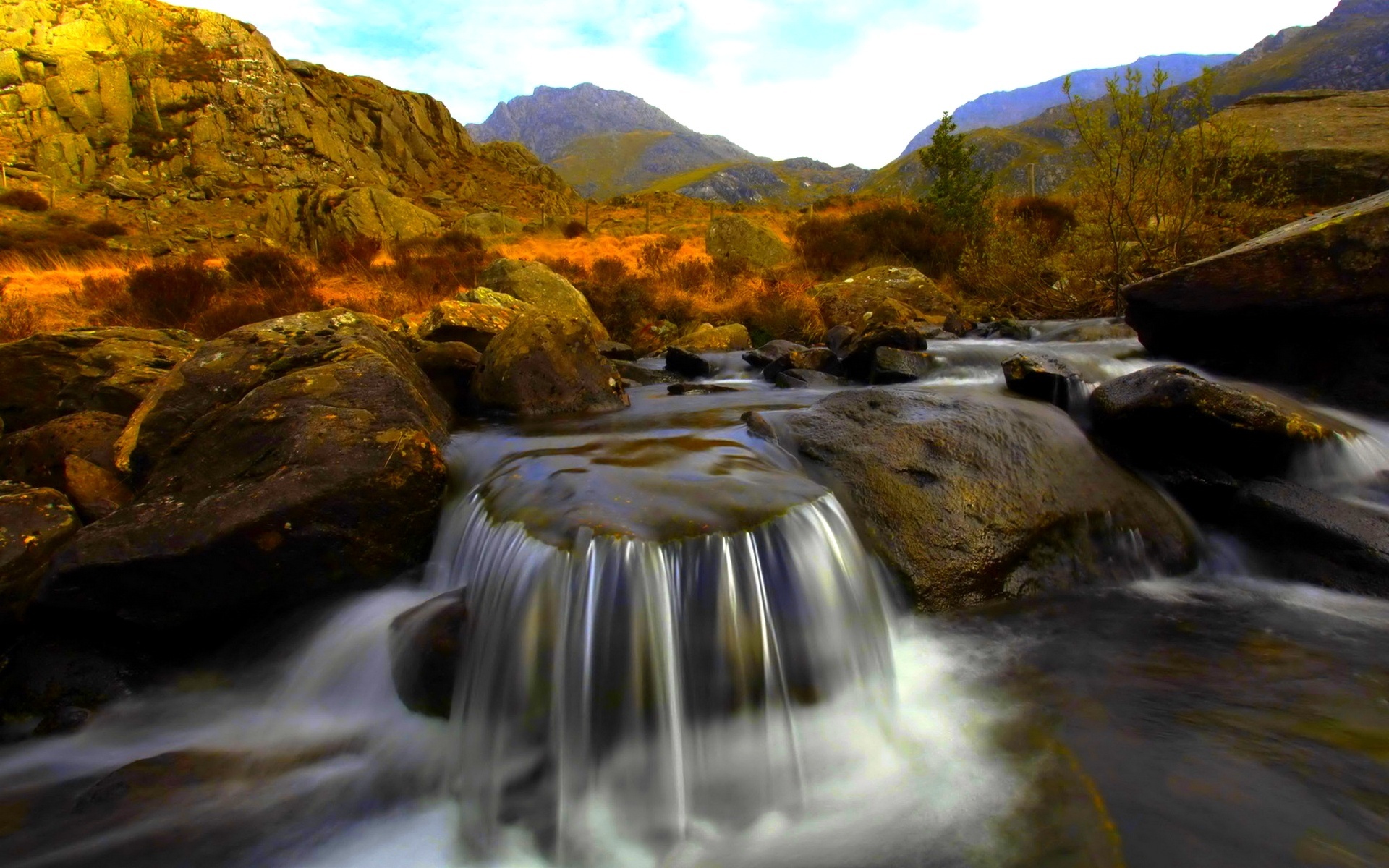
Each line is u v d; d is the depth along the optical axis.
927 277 14.92
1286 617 3.43
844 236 18.28
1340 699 2.69
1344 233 5.10
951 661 3.17
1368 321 5.01
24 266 17.12
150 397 4.63
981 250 14.51
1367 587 3.56
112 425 4.86
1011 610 3.59
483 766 2.56
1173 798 2.19
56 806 2.59
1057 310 11.77
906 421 4.36
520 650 2.57
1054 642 3.28
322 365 4.53
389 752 2.80
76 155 37.94
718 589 2.60
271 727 3.07
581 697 2.45
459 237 22.80
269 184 42.72
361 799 2.57
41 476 4.50
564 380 6.20
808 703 2.69
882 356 7.51
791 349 9.20
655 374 9.40
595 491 3.19
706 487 3.26
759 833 2.35
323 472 3.51
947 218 17.81
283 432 3.82
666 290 15.19
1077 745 2.50
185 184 39.56
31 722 3.09
